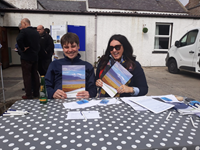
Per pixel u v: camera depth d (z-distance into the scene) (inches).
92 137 32.7
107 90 69.4
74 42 69.8
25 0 344.8
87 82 74.2
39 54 153.7
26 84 134.0
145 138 32.5
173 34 345.4
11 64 350.9
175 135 33.9
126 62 73.5
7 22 302.4
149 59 349.7
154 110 47.7
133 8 411.2
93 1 417.4
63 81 68.6
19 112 44.8
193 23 343.0
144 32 328.5
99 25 322.7
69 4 519.5
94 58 333.4
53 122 39.6
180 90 176.4
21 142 30.8
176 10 429.4
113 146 29.7
